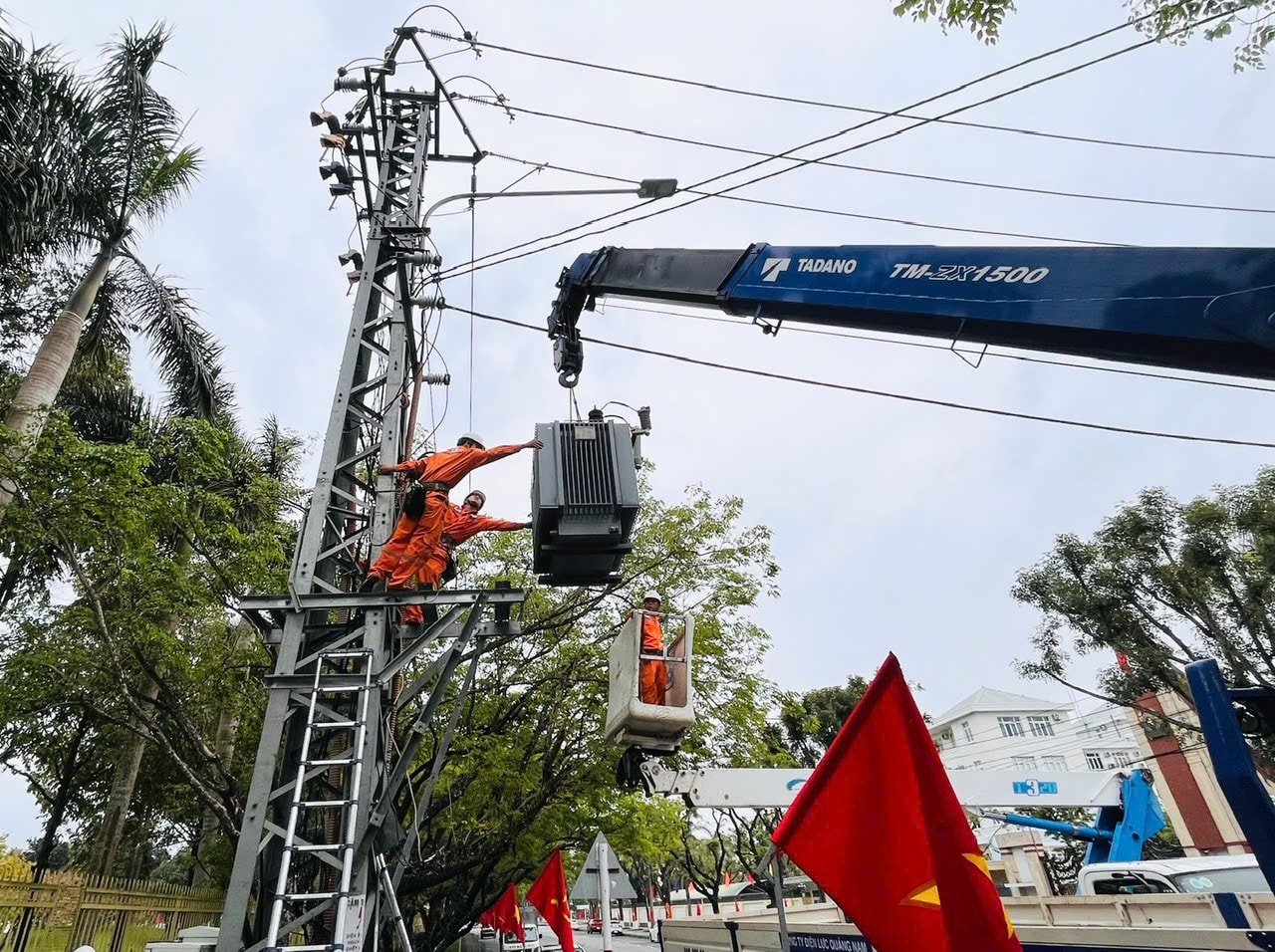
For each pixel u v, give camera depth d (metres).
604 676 13.84
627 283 7.00
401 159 9.15
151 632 10.73
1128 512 21.23
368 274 8.09
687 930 8.83
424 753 13.50
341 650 6.58
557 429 6.70
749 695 14.64
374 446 7.87
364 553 8.18
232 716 14.55
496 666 14.53
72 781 19.59
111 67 13.84
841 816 3.73
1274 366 3.93
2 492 10.41
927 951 3.34
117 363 15.66
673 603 14.55
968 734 53.28
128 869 23.91
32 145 12.12
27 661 10.83
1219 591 19.86
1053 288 4.49
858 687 31.05
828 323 5.67
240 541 11.87
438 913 15.48
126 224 13.85
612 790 14.48
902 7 5.21
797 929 6.63
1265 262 3.84
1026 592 22.41
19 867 10.64
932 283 5.01
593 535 6.39
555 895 15.39
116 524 10.42
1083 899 6.14
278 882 5.07
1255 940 3.80
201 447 11.62
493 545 15.62
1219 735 2.50
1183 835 27.62
